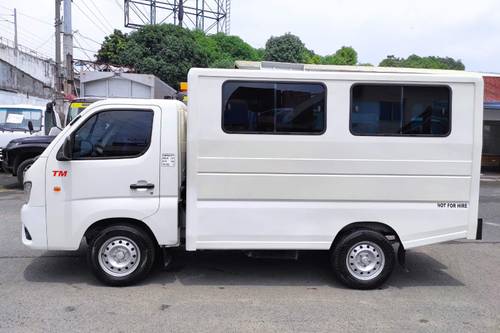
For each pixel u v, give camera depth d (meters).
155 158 5.12
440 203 5.31
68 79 21.11
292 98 5.13
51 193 5.08
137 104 5.15
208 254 6.70
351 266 5.35
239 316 4.54
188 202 5.12
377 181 5.23
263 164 5.13
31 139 11.91
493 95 19.83
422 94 5.23
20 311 4.53
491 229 8.98
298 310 4.72
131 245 5.24
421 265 6.51
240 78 5.07
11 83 28.72
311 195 5.20
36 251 6.67
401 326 4.39
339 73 5.14
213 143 5.07
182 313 4.57
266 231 5.20
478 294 5.34
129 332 4.13
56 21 22.52
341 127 5.16
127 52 34.53
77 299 4.87
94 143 5.13
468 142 5.27
